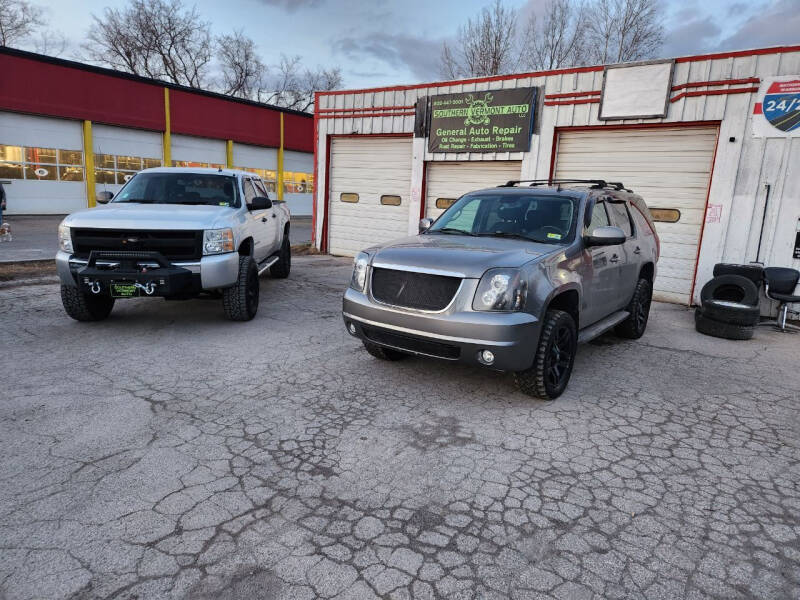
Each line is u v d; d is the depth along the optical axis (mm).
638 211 6473
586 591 2193
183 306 7340
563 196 5082
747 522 2727
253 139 28469
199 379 4512
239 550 2375
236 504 2727
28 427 3504
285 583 2182
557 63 28375
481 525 2625
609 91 9305
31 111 19922
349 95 13117
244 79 47094
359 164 13484
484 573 2283
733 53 8109
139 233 5590
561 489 2984
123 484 2869
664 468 3271
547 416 4004
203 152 26438
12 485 2824
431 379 4715
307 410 3947
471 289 3811
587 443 3576
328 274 10820
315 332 6172
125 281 5418
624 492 2977
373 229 13445
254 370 4785
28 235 14617
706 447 3588
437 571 2285
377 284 4285
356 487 2930
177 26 42094
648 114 8930
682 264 9180
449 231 5211
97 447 3268
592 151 9914
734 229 8344
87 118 21531
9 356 4945
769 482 3146
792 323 7895
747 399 4559
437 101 11578
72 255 5652
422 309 3969
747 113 8094
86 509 2637
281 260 9852
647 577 2291
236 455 3232
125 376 4520
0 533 2432
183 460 3150
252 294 6641
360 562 2324
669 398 4512
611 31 27500
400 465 3186
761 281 7574
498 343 3711
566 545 2490
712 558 2432
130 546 2379
